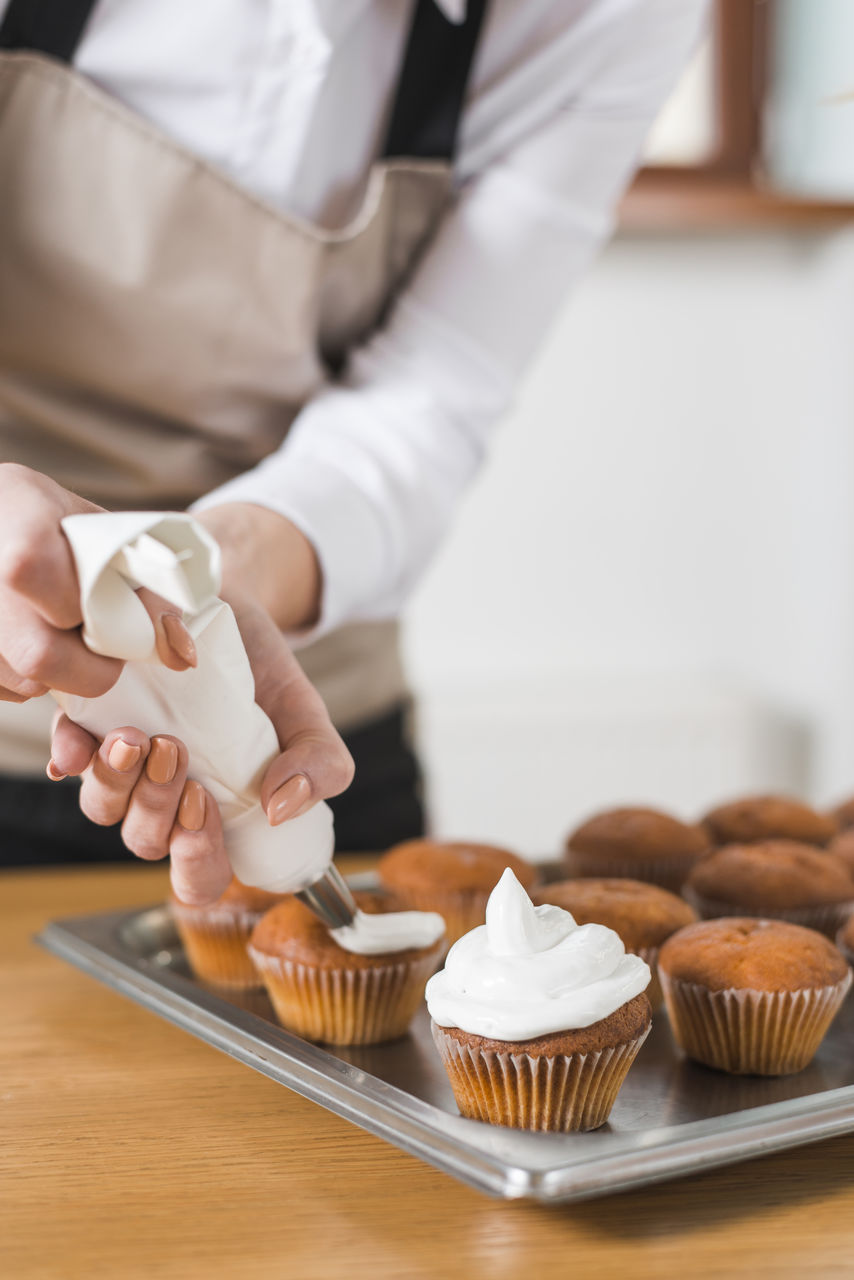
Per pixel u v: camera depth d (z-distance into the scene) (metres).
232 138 0.97
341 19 0.95
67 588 0.65
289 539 0.89
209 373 1.00
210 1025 0.82
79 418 1.01
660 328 2.04
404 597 0.99
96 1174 0.74
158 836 0.73
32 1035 0.85
